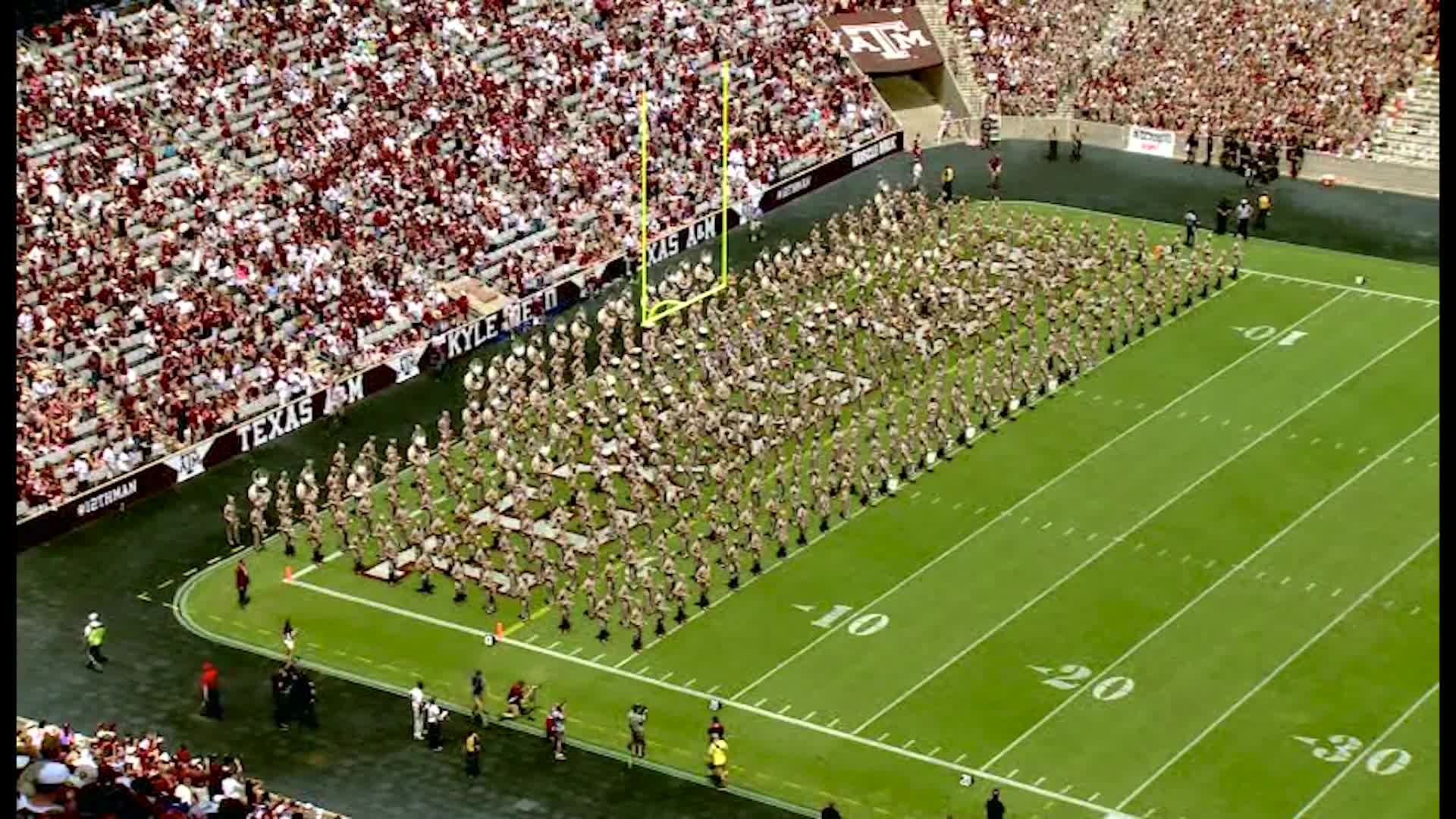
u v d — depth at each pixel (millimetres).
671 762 59750
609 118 99500
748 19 109375
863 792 58281
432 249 88562
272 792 58000
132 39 93062
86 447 74500
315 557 70562
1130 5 114625
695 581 68562
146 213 84875
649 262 93188
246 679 63656
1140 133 108750
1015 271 90062
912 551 70875
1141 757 59688
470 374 79875
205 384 78625
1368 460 76750
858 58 111812
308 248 85938
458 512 71188
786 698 62688
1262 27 111250
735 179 98500
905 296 86312
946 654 64812
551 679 63844
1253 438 78250
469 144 94812
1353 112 106250
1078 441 78125
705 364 80562
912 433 76438
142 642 65625
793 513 72562
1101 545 71000
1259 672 63781
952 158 108062
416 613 67500
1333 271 93250
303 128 92125
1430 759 59406
